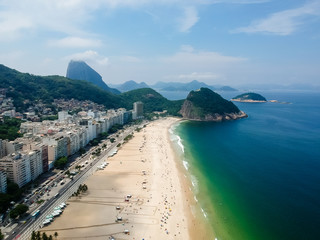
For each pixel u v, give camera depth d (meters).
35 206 164.25
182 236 139.00
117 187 198.62
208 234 141.75
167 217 157.25
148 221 151.88
